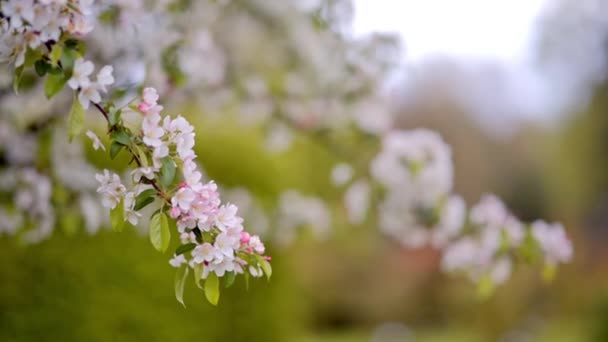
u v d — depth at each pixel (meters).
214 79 2.95
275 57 3.38
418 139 3.05
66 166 2.45
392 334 9.85
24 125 2.39
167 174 1.15
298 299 5.04
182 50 2.42
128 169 2.73
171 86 2.48
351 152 3.38
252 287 4.34
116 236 3.57
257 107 3.29
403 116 11.09
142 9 2.20
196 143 3.98
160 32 2.34
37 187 2.29
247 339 4.27
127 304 3.56
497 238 2.57
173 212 1.15
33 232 2.36
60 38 1.20
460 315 9.36
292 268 4.88
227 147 4.24
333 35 3.21
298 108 3.32
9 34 1.19
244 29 3.29
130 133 1.19
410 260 9.83
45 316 3.31
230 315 4.17
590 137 11.83
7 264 3.25
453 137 10.90
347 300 10.10
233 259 1.19
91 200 2.43
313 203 3.67
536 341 8.39
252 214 3.46
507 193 10.81
